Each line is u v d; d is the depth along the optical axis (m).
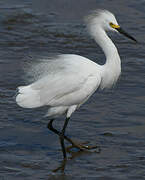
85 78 11.12
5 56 17.11
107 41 11.73
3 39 18.73
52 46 18.25
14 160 10.65
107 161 10.76
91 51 17.97
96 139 11.82
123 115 13.09
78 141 11.72
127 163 10.62
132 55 17.69
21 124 12.51
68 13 21.59
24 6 22.12
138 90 14.78
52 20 20.83
